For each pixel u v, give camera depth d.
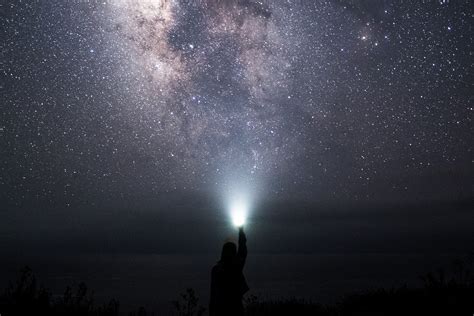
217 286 5.18
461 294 7.62
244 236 5.42
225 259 5.30
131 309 11.91
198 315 7.66
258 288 17.64
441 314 6.96
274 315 7.85
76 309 7.08
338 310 8.21
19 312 6.50
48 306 6.89
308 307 8.30
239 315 5.11
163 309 12.12
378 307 7.80
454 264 9.16
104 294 15.71
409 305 7.56
